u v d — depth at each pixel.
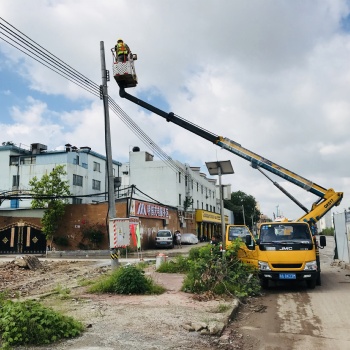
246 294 10.20
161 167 51.22
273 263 11.77
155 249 36.16
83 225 32.31
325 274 15.64
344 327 7.41
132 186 32.59
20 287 13.12
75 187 49.81
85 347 5.78
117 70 16.14
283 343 6.48
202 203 64.25
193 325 7.08
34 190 33.41
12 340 5.77
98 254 30.45
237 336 6.89
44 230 32.38
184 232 50.38
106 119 15.43
